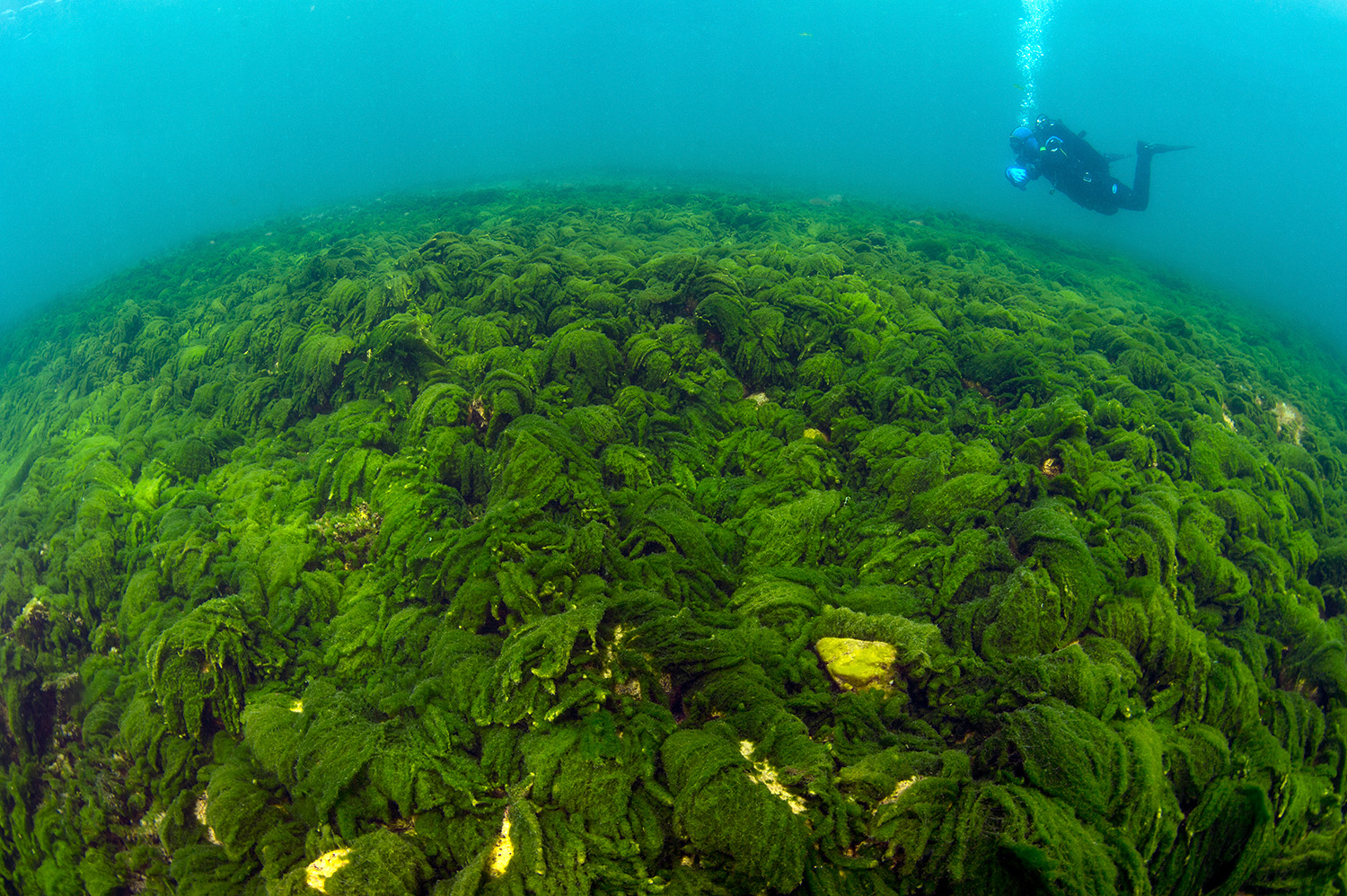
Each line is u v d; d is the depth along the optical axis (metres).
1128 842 1.05
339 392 2.46
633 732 1.22
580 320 2.57
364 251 4.00
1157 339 3.04
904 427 2.17
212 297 3.95
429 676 1.42
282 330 2.86
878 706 1.32
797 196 7.11
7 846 1.38
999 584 1.56
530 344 2.67
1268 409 2.90
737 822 1.07
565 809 1.13
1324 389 3.59
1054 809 1.08
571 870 1.05
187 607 1.68
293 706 1.42
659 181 8.15
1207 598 1.66
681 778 1.14
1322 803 1.27
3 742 1.54
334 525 1.84
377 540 1.75
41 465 2.48
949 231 5.60
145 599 1.72
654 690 1.33
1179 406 2.39
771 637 1.44
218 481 2.12
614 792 1.13
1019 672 1.31
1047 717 1.18
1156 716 1.33
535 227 4.31
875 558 1.71
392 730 1.29
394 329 2.44
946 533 1.77
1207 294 5.29
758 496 1.91
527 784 1.16
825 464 2.07
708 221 4.83
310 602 1.65
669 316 2.78
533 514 1.67
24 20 14.73
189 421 2.49
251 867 1.19
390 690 1.42
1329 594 1.82
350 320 2.85
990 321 3.04
